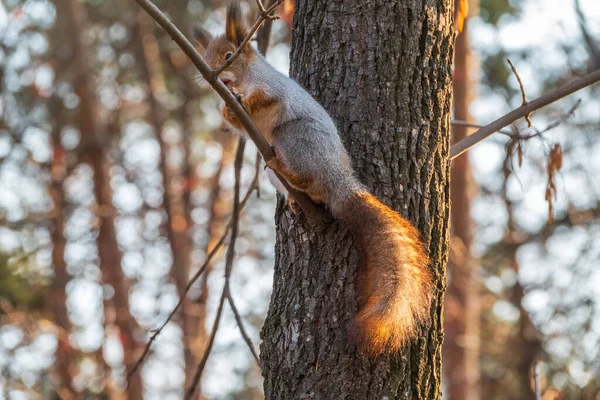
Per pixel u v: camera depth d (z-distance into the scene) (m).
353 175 6.32
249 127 6.17
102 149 20.66
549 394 8.91
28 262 18.75
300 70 6.76
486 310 21.05
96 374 19.64
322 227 6.28
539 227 19.06
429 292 6.15
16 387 16.09
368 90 6.39
